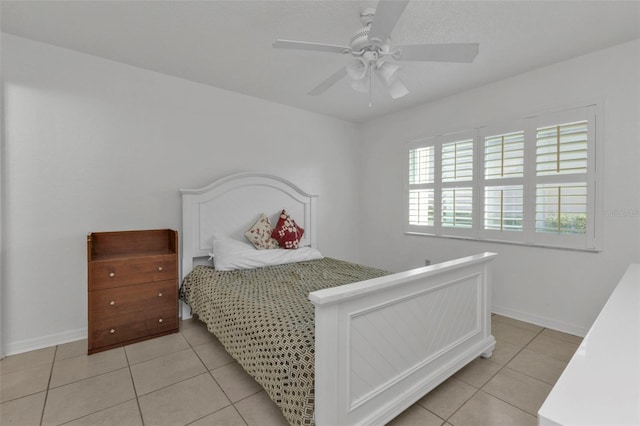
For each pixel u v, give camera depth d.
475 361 2.23
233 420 1.62
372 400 1.47
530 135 2.87
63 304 2.50
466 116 3.36
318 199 4.22
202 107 3.20
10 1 1.90
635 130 2.34
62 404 1.74
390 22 1.51
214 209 3.21
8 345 2.29
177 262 2.71
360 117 4.36
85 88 2.58
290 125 3.89
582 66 2.56
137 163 2.84
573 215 2.64
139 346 2.45
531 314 2.92
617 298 1.49
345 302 1.34
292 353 1.45
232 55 2.59
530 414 1.67
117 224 2.74
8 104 2.28
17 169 2.32
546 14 2.00
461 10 1.95
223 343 2.12
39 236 2.40
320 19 2.07
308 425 1.31
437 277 1.84
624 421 0.63
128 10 2.00
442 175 3.62
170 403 1.75
